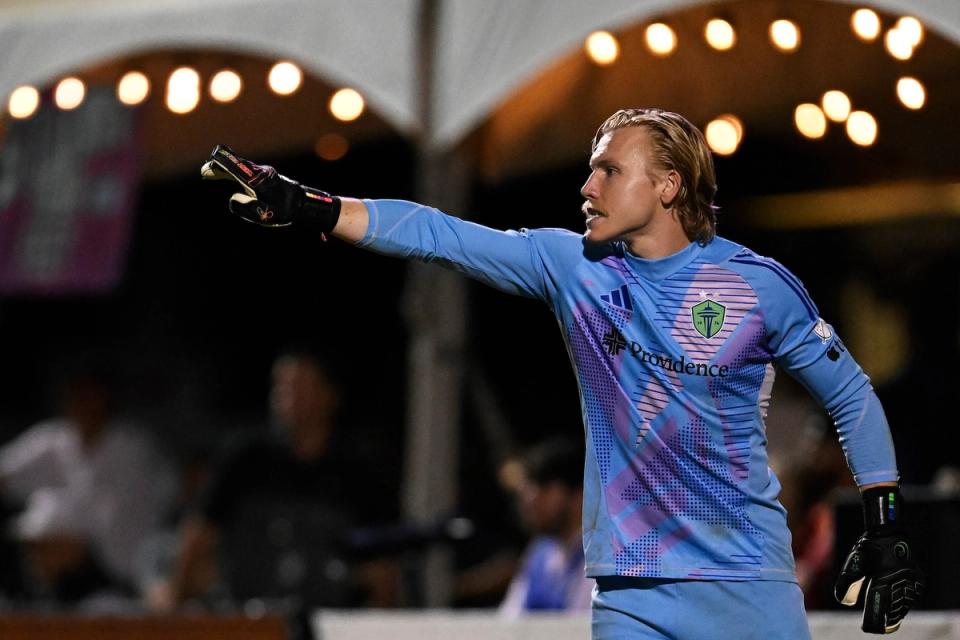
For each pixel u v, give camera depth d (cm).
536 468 1983
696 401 1055
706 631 1045
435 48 2033
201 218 3822
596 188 1073
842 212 2975
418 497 2261
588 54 2311
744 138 2617
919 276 3012
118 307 3894
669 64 2288
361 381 3694
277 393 2250
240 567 2194
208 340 3859
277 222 1062
